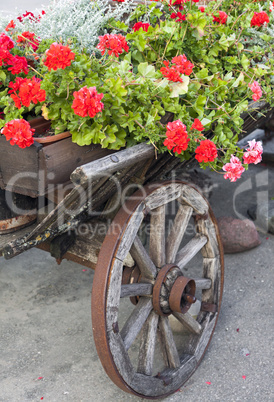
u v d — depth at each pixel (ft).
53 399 7.98
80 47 8.09
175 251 8.07
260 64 9.56
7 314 10.12
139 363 7.66
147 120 6.53
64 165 6.23
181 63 6.91
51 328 9.74
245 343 9.33
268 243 12.98
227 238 12.30
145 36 7.65
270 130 16.90
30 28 8.34
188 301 7.64
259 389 8.16
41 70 7.04
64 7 8.62
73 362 8.85
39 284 11.18
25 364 8.77
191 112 7.50
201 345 8.70
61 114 6.31
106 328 6.61
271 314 10.17
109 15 8.84
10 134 5.72
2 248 7.11
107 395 8.09
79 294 10.85
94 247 7.78
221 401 7.93
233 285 11.19
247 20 9.78
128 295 7.13
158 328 8.10
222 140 7.57
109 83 6.25
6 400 7.93
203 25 7.91
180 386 8.13
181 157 7.41
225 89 7.88
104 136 6.18
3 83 7.03
